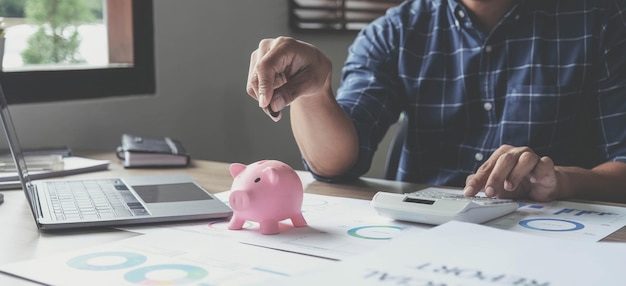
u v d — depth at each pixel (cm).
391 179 150
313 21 227
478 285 50
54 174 120
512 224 82
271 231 75
